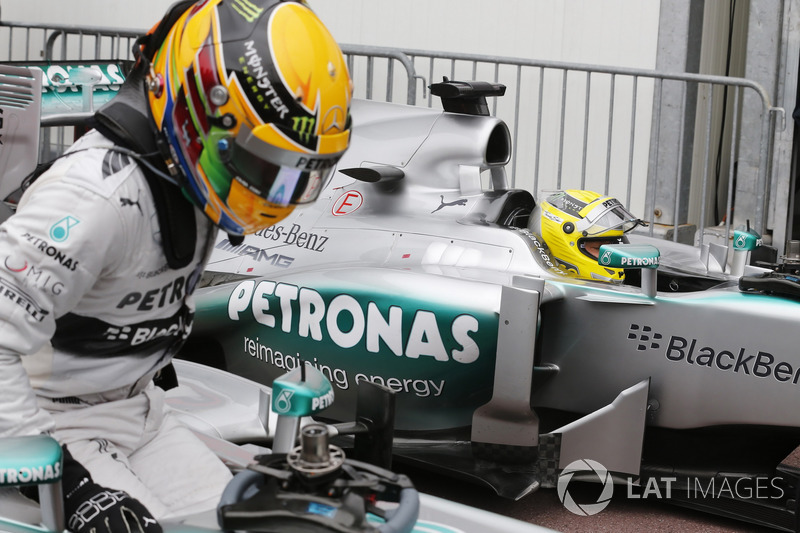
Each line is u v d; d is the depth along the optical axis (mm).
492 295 3248
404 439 3506
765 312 3107
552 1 6730
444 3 7102
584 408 3432
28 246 1544
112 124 1610
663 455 3410
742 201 6430
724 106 7129
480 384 3359
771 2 6086
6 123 2578
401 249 3699
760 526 3324
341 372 3508
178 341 1891
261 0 1604
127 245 1622
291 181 1615
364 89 7535
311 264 3826
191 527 1586
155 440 1960
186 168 1613
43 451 1362
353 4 7469
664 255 4348
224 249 4051
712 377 3199
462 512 1720
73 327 1704
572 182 6871
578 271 3738
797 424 3092
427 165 3855
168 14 1674
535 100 6895
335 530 1316
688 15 6301
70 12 8445
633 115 5770
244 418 2576
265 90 1544
